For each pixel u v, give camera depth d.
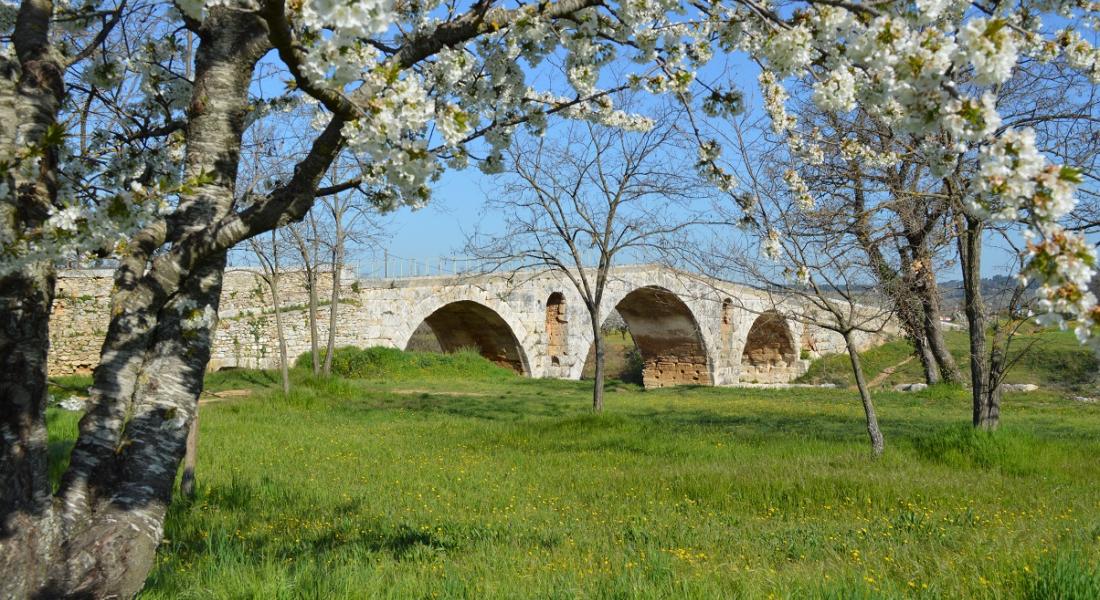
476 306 34.69
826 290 13.73
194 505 8.26
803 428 17.33
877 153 10.39
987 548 5.95
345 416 18.97
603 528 7.36
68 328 24.16
